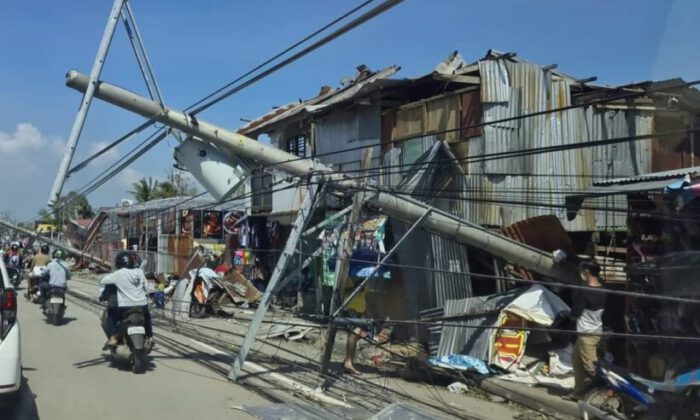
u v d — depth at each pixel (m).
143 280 9.74
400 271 12.20
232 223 23.25
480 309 10.01
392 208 9.30
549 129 13.74
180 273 22.88
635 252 8.76
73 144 10.26
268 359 10.52
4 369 6.09
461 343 9.97
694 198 7.39
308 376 9.14
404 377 9.50
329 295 14.37
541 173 13.52
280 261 9.27
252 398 7.87
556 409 7.54
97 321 15.13
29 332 13.29
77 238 37.28
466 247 11.30
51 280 14.48
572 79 14.84
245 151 11.80
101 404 7.43
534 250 9.61
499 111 13.52
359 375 9.41
